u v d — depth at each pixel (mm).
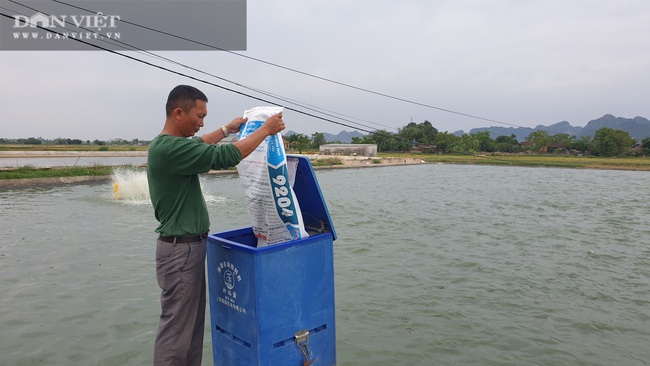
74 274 7594
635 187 27984
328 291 3084
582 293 6809
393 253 9328
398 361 4531
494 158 69875
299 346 2928
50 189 23266
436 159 65750
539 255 9305
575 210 16797
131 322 5461
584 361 4586
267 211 3002
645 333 5328
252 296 2729
